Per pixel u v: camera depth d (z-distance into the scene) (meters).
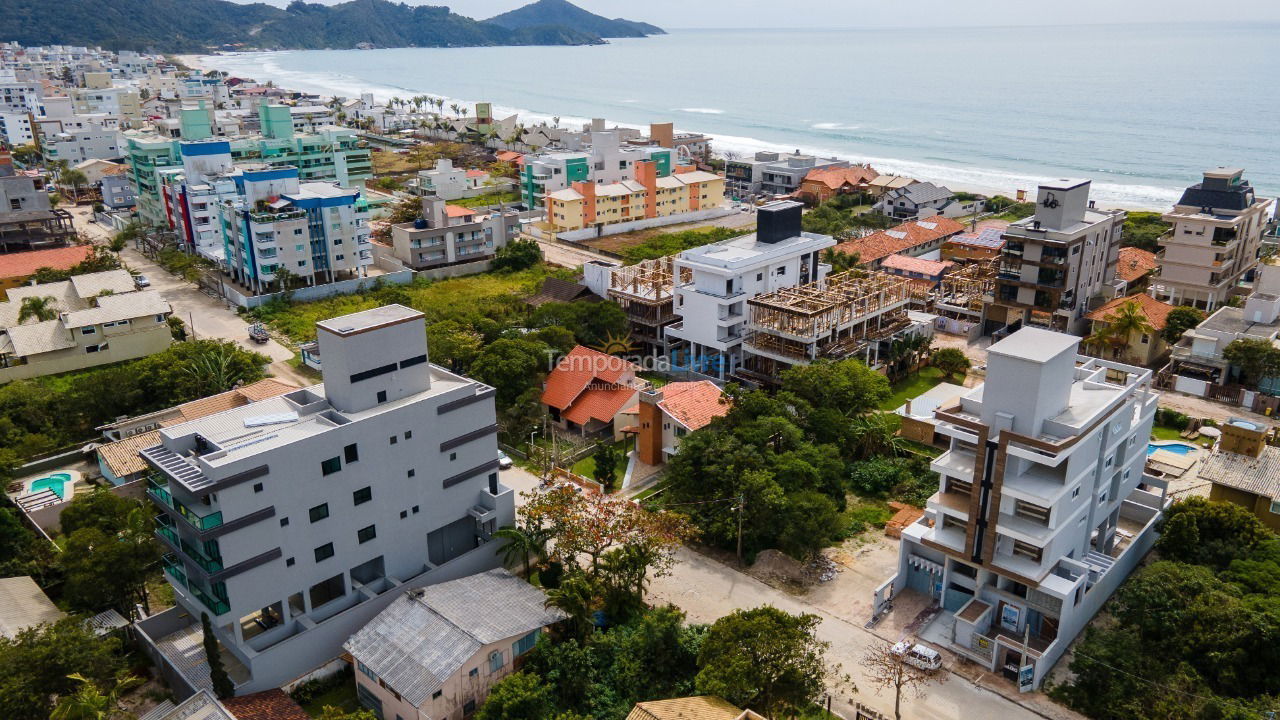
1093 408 58.66
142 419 86.31
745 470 69.50
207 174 156.62
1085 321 115.81
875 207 195.88
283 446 53.97
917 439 87.25
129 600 61.62
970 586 60.84
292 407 61.12
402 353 61.78
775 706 49.88
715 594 64.88
